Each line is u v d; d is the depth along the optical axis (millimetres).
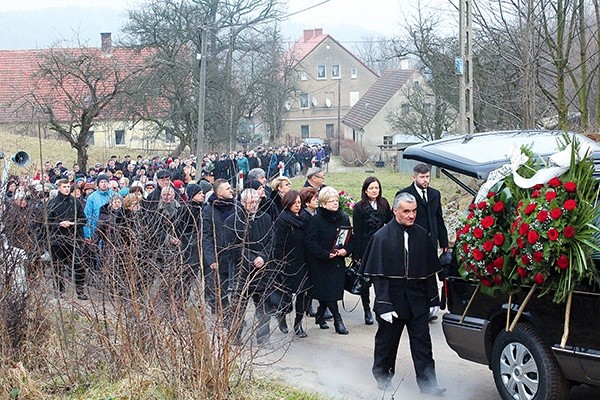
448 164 7316
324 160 57719
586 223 5793
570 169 6023
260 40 45719
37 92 39125
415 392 7480
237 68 46406
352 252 10312
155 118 43500
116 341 6664
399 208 7426
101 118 41219
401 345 9328
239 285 7387
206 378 6164
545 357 6230
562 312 6094
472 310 7020
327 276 9969
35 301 7395
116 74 36219
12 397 6660
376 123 70562
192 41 43562
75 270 7488
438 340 9445
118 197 8297
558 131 8219
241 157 36156
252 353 6801
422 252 7426
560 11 19312
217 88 44312
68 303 7219
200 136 30547
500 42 21234
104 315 6785
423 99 38656
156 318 6328
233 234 8984
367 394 7305
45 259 7574
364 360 8773
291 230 9828
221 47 44281
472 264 6562
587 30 21016
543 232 5941
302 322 10031
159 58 42375
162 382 6234
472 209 6746
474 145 7801
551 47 19641
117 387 6375
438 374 8016
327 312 11211
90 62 35375
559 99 19688
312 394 6801
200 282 6309
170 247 6664
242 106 46156
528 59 19641
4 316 7184
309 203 10117
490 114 26469
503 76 24094
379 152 64688
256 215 9445
